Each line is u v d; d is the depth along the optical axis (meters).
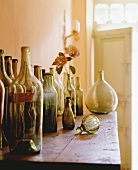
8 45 1.50
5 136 1.03
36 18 2.01
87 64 3.61
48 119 1.38
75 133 1.35
